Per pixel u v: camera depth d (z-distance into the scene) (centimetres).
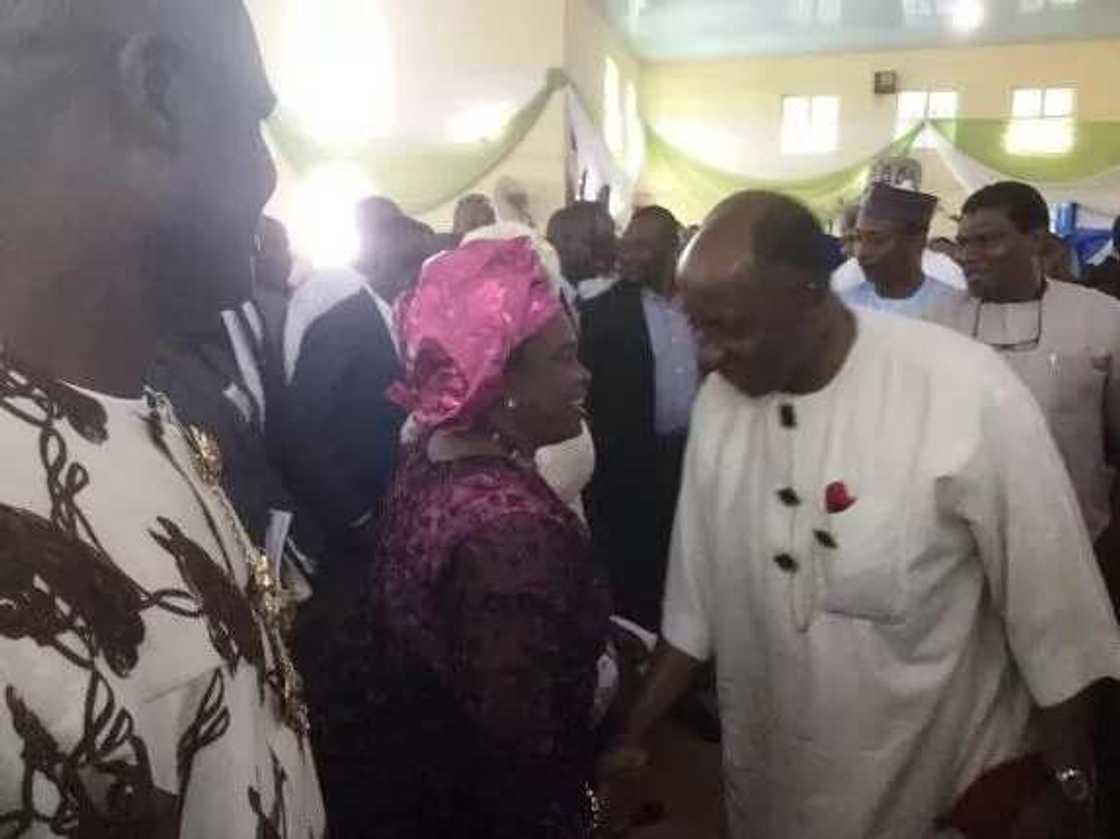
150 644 55
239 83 67
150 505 61
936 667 144
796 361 143
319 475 241
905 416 141
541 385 128
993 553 140
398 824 125
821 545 144
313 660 136
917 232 309
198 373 218
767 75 1499
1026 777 147
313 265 268
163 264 66
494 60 1003
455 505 120
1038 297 253
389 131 968
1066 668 141
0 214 60
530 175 909
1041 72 1430
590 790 135
